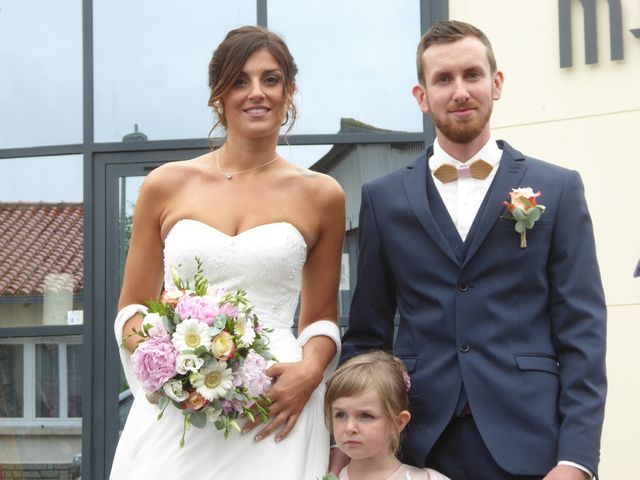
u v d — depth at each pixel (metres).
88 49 6.34
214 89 3.37
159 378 2.93
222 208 3.42
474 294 3.11
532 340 3.07
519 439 2.99
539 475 2.97
